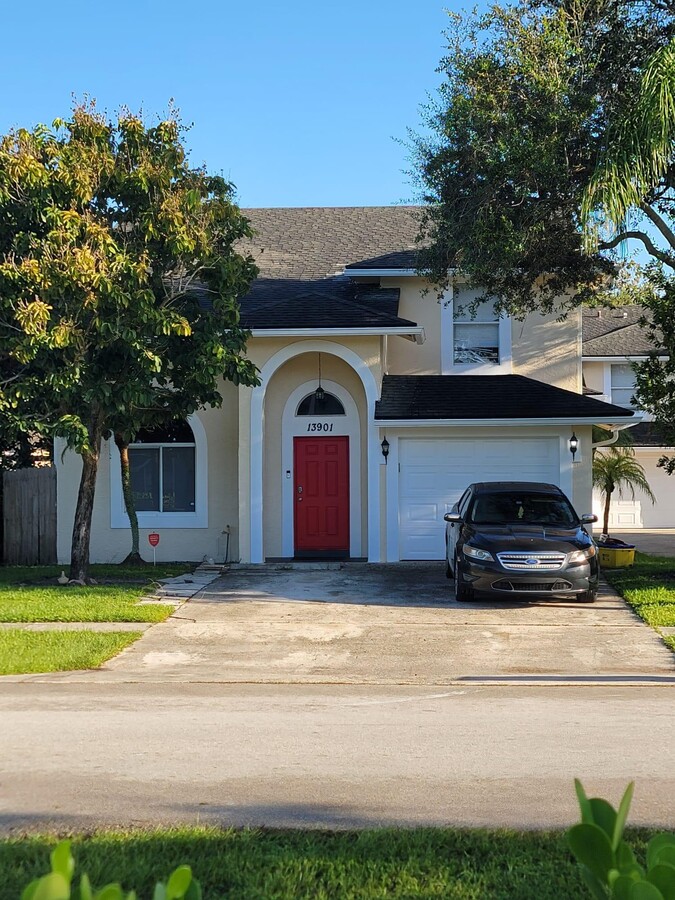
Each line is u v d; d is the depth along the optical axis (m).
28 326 12.70
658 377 15.02
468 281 16.25
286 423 19.17
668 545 23.81
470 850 4.82
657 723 7.65
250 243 24.05
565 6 14.23
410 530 18.55
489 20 14.23
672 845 2.65
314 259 22.91
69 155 13.62
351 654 10.68
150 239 14.22
